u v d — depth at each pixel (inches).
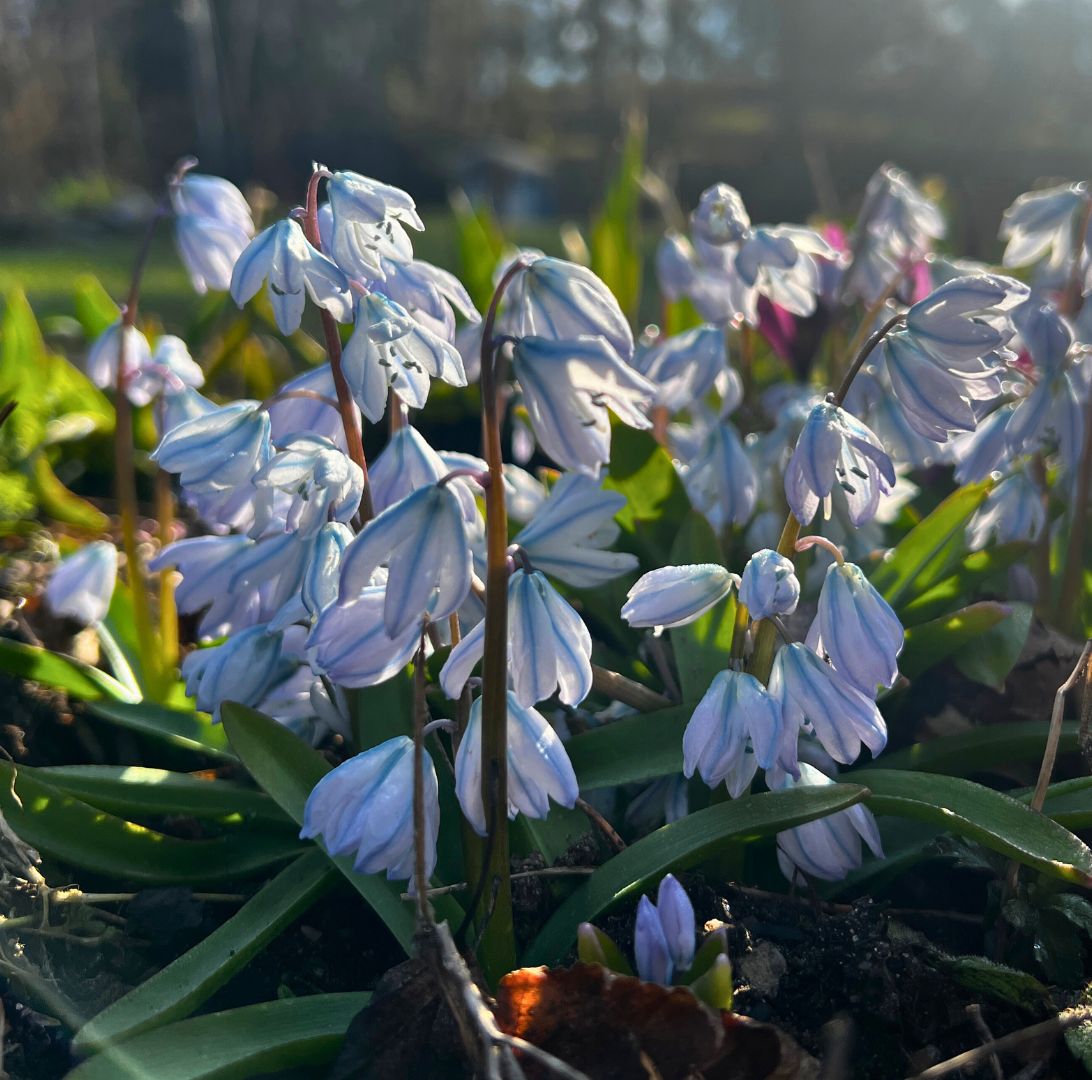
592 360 4.3
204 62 67.5
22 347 11.8
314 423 6.5
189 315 24.9
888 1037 5.7
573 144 83.2
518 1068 4.5
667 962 5.1
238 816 7.3
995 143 62.7
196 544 7.1
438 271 6.1
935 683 8.1
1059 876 5.2
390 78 85.0
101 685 8.1
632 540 8.2
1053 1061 5.7
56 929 6.2
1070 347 7.4
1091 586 8.8
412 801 5.2
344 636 5.1
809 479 5.4
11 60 56.7
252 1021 5.3
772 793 5.6
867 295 9.3
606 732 6.7
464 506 6.4
